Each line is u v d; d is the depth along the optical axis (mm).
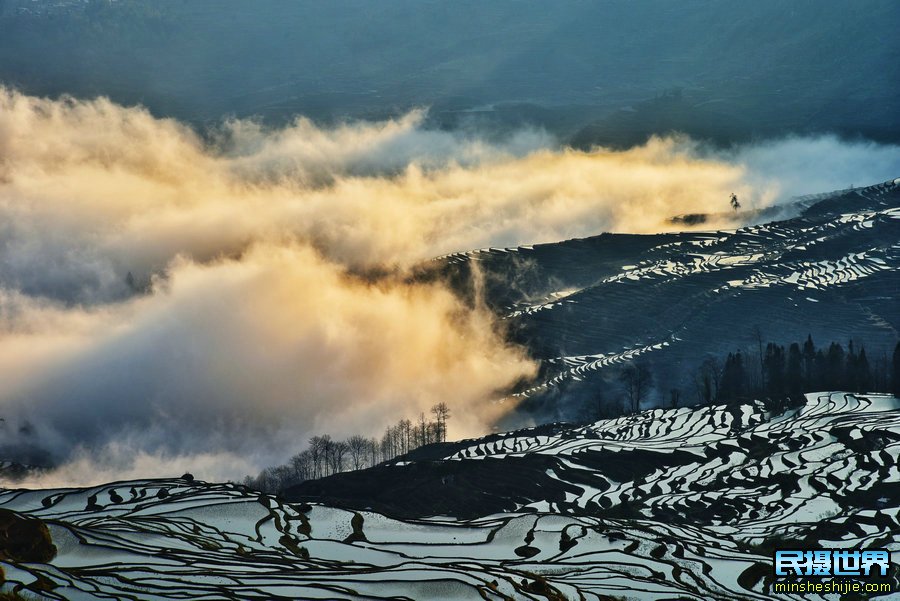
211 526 168125
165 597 130625
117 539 156625
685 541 162125
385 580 140125
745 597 140000
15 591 126375
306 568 146250
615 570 149500
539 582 140500
